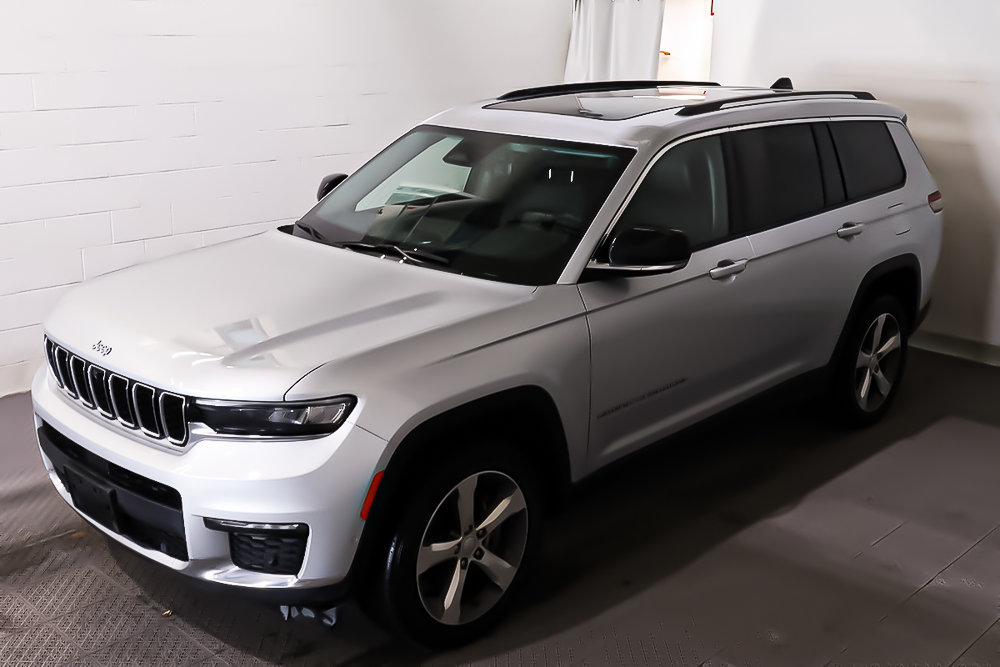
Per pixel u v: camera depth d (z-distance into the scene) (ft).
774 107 13.47
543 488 10.80
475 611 10.03
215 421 8.46
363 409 8.52
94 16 16.67
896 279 15.55
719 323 12.03
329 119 20.74
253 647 9.98
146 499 8.91
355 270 10.86
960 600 11.21
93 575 11.24
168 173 18.37
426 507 9.13
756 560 11.90
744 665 9.91
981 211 19.02
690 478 14.06
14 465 14.03
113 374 9.16
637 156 11.33
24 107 16.16
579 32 24.71
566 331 10.17
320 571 8.55
